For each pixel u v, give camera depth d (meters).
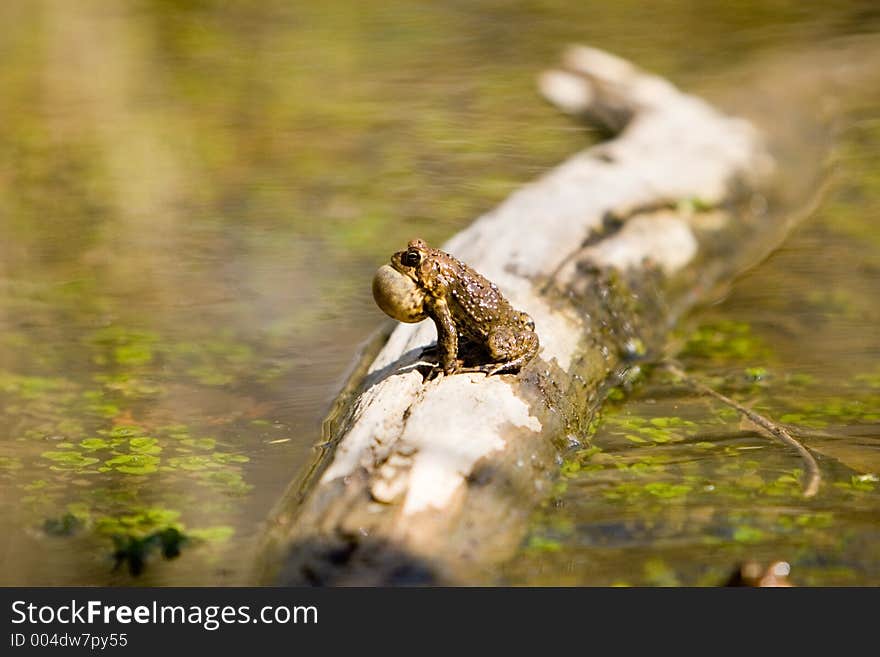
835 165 16.23
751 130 15.98
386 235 14.27
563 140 17.92
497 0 28.30
